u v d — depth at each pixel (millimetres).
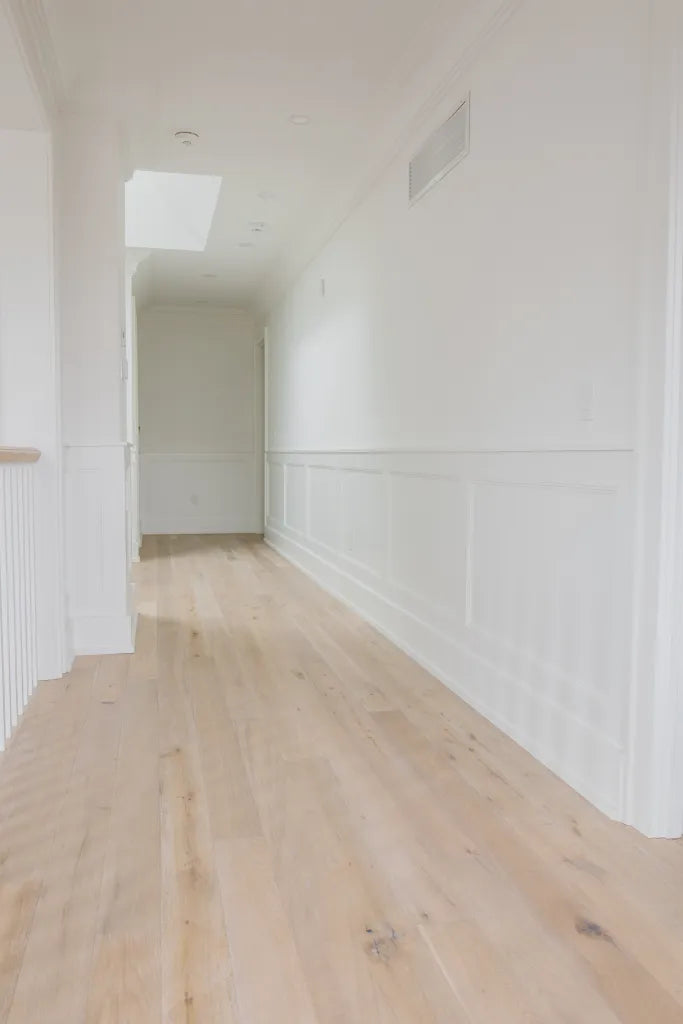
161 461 9344
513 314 2674
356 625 4410
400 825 2055
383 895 1730
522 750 2578
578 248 2266
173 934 1583
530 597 2580
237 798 2209
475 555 3016
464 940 1571
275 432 8047
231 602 5066
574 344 2291
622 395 2064
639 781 2025
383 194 4168
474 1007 1380
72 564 3721
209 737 2678
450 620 3258
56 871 1822
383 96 3625
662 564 1928
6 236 3230
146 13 2922
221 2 2852
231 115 3820
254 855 1896
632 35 2008
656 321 1909
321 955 1521
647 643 1978
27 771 2393
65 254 3637
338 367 5227
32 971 1467
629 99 2021
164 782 2312
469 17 2879
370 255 4422
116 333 3699
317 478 5902
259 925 1614
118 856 1892
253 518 9656
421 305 3580
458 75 3098
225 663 3613
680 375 1892
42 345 3275
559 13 2354
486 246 2877
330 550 5496
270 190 4953
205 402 9414
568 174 2314
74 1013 1354
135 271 6766
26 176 3225
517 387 2650
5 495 2432
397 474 3977
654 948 1554
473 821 2078
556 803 2191
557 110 2373
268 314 8344
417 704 3041
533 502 2553
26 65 2646
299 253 6270
